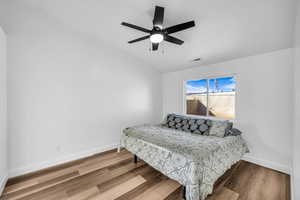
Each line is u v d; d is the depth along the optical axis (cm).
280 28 188
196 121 288
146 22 228
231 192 180
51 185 192
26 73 221
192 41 254
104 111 318
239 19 187
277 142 236
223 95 315
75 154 276
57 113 253
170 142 210
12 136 210
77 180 204
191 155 167
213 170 176
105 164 256
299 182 130
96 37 295
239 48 248
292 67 222
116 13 222
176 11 191
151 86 418
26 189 183
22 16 217
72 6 219
